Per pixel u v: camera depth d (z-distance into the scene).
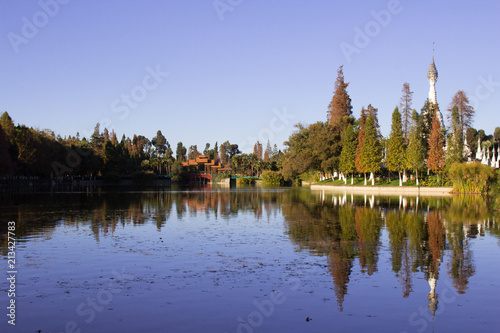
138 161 167.75
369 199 59.84
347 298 13.55
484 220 33.03
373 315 12.19
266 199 59.91
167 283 15.02
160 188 107.38
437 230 27.52
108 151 132.12
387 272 16.62
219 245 22.03
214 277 15.79
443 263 18.16
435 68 115.81
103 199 57.16
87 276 15.91
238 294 13.86
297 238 24.27
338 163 103.38
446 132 99.50
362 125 105.19
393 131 88.88
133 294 13.81
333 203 51.56
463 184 73.56
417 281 15.45
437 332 11.03
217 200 57.41
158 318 11.86
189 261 18.33
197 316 12.01
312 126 107.62
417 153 83.75
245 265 17.62
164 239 23.80
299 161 106.50
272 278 15.70
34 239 23.61
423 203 51.41
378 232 26.62
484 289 14.57
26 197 59.50
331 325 11.46
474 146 132.88
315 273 16.44
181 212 39.31
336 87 117.62
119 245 21.91
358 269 17.06
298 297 13.61
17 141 88.75
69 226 28.84
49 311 12.34
